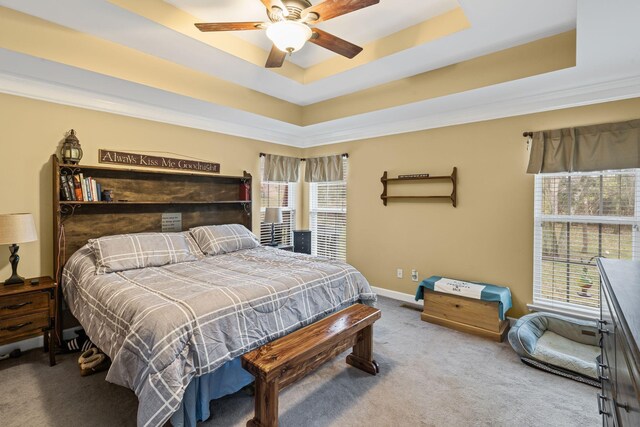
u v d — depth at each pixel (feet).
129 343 5.56
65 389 7.21
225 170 13.97
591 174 9.50
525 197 10.56
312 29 6.64
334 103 13.34
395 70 10.45
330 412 6.49
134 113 11.16
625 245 9.00
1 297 7.61
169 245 10.19
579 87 9.31
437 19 8.35
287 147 16.72
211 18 8.35
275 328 6.99
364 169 14.90
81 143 10.08
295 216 17.34
